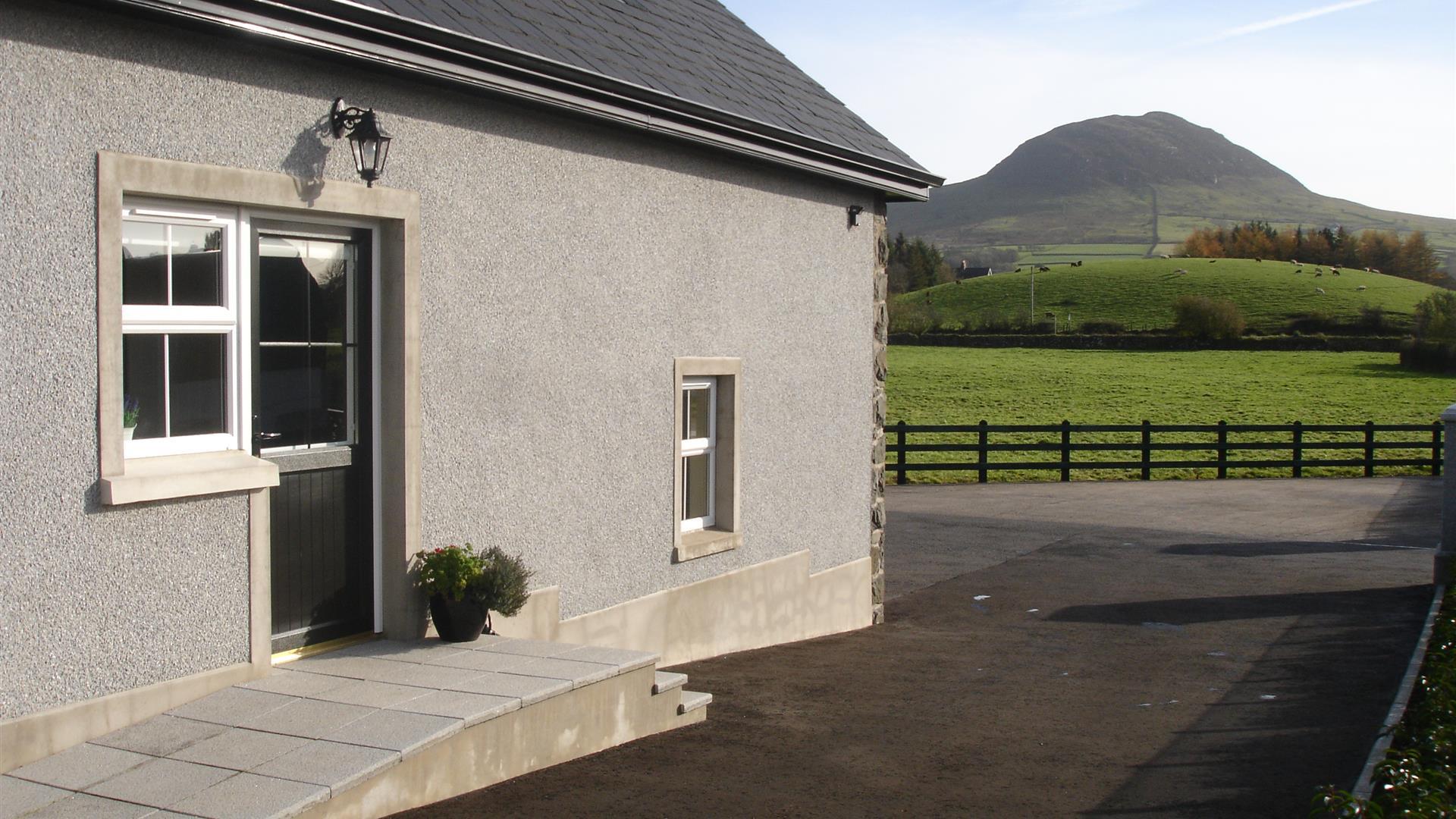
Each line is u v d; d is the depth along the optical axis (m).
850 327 9.92
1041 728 6.66
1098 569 13.01
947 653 8.89
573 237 6.77
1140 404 38.22
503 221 6.27
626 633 7.35
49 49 4.27
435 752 4.56
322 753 4.31
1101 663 8.55
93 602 4.46
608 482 7.15
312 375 5.51
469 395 6.11
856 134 9.75
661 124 7.04
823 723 6.61
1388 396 39.56
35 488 4.26
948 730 6.56
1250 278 76.75
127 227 4.69
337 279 5.61
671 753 5.73
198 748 4.36
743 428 8.51
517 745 5.02
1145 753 6.17
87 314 4.41
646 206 7.37
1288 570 12.88
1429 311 56.25
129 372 4.73
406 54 5.38
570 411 6.81
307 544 5.50
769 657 8.49
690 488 8.33
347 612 5.74
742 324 8.42
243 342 5.13
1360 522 16.56
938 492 20.02
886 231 10.50
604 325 7.05
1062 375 45.97
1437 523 16.42
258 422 5.22
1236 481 22.12
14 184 4.17
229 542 4.97
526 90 6.05
